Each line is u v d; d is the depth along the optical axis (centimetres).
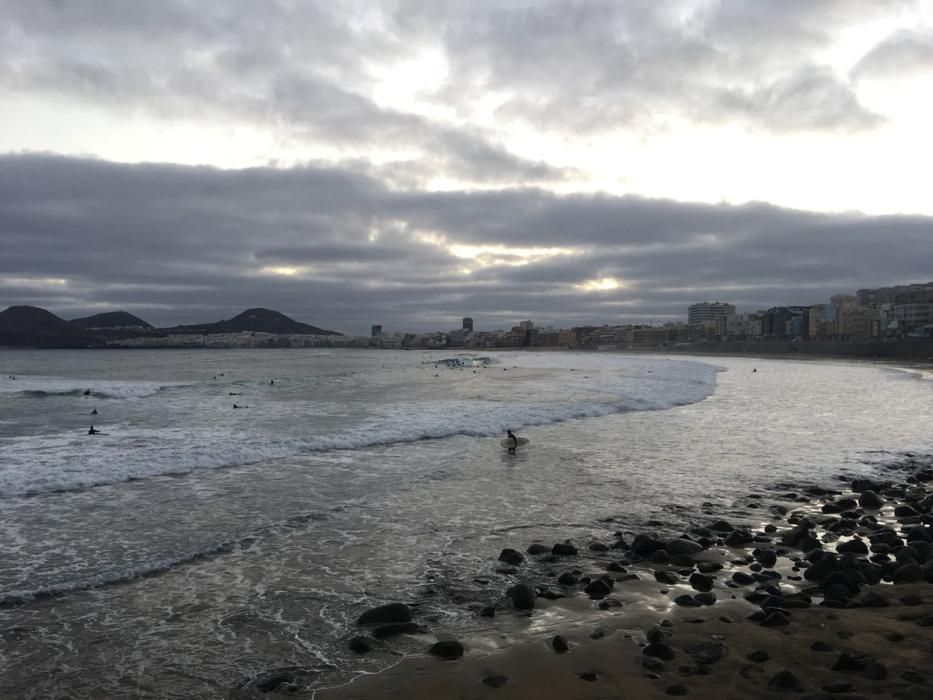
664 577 731
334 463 1384
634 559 802
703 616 621
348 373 5603
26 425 1977
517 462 1424
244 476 1243
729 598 675
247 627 589
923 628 580
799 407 2728
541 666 512
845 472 1377
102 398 3044
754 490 1198
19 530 874
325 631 582
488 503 1065
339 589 686
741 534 884
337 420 2075
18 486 1113
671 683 481
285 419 2114
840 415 2436
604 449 1611
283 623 599
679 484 1233
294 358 10775
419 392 3428
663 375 5219
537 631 585
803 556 820
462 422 2008
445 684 483
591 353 17250
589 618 618
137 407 2581
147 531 877
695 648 544
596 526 945
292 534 877
